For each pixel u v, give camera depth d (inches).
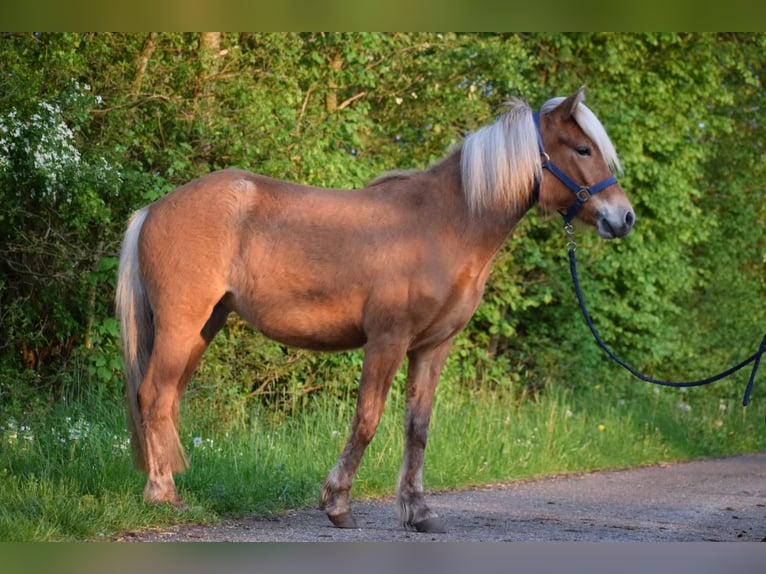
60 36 437.7
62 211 414.9
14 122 378.3
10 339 437.1
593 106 679.7
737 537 314.5
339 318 296.5
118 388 447.2
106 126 452.8
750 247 845.8
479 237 294.2
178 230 302.2
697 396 718.5
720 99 756.6
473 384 621.9
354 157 544.1
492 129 300.5
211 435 414.0
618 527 324.8
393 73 584.1
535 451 498.3
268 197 304.8
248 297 301.9
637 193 700.0
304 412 471.2
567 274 669.9
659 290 734.5
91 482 312.3
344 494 295.6
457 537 286.5
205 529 285.1
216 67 495.2
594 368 689.6
